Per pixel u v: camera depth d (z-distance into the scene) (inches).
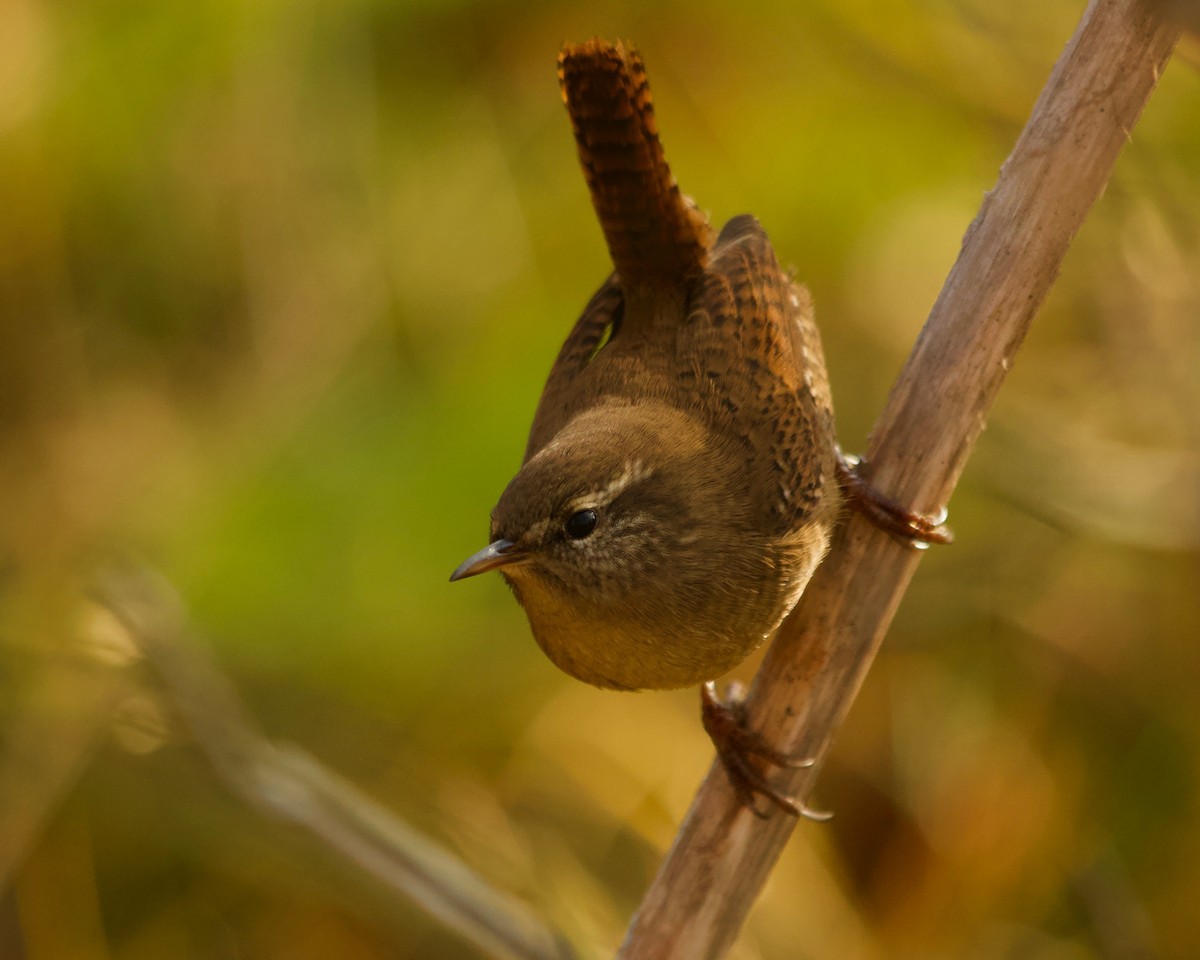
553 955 326.3
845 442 459.2
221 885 408.5
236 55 456.1
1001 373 261.6
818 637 268.8
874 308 471.5
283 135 460.8
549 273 470.6
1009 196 258.4
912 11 399.5
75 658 376.2
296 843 352.5
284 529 430.3
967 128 446.3
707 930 268.8
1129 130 251.8
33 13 453.4
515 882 389.7
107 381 449.7
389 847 345.7
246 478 434.9
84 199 453.4
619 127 280.4
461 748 418.0
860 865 422.6
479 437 442.9
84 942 399.2
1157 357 398.6
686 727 434.6
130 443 441.1
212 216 455.5
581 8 470.0
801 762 268.4
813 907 407.2
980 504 434.3
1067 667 420.2
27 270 445.1
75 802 385.4
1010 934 402.6
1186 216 377.7
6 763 369.1
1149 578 415.8
